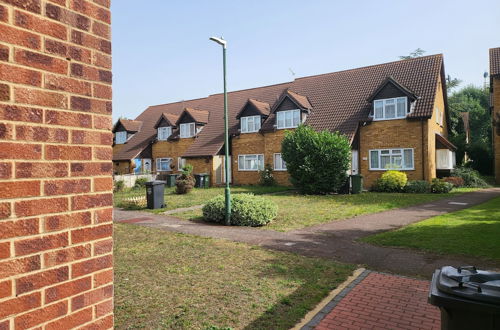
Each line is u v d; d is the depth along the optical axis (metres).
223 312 4.98
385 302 5.36
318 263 7.32
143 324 4.61
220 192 23.59
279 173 27.91
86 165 2.21
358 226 11.39
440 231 9.92
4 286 1.80
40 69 1.97
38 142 1.95
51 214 2.01
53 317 2.01
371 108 24.88
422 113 22.44
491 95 29.89
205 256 7.88
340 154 21.20
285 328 4.55
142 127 39.72
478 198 17.66
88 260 2.21
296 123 26.95
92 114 2.26
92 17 2.28
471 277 3.02
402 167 23.14
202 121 33.53
